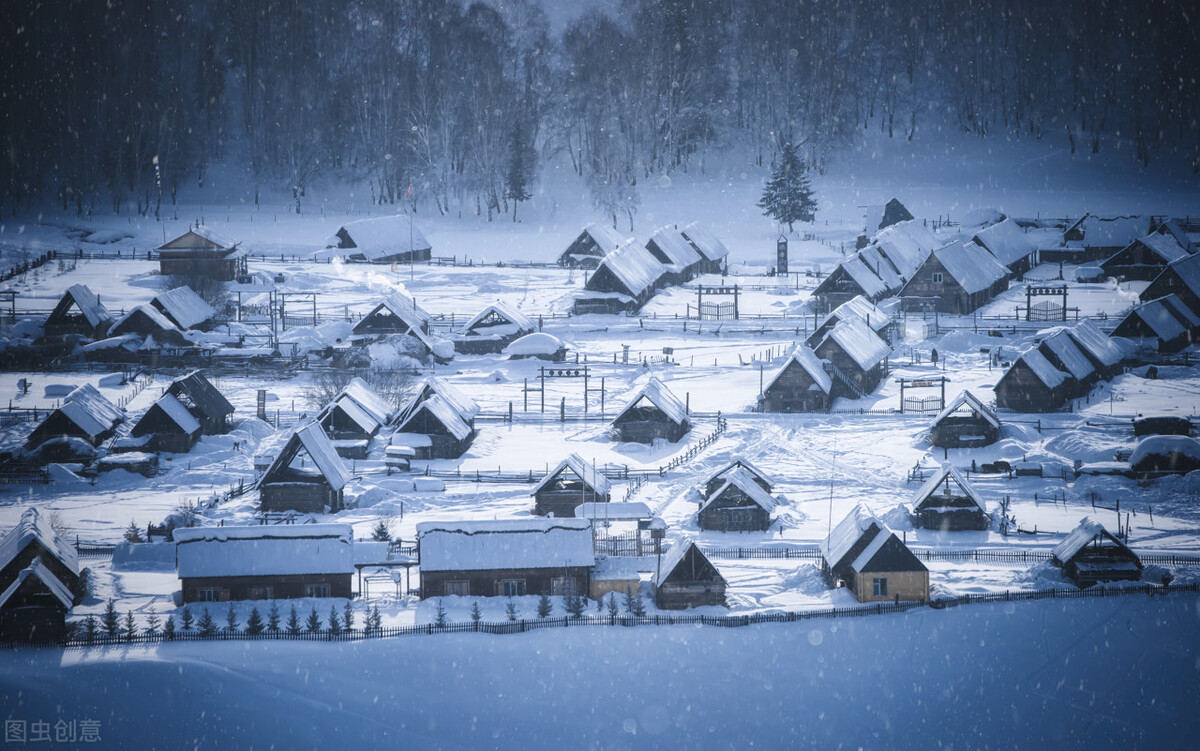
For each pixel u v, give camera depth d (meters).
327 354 141.25
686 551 72.56
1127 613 71.69
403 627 69.31
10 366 135.50
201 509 90.44
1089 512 88.94
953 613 72.19
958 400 105.25
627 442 109.94
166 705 60.75
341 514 91.00
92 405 108.62
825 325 136.12
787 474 99.88
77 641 66.38
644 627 70.44
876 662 67.00
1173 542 82.06
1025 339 141.75
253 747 57.97
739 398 124.75
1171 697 63.25
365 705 61.91
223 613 70.69
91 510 91.25
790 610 72.62
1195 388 121.75
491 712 61.59
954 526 86.06
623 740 59.22
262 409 117.94
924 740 60.09
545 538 74.88
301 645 67.00
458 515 90.06
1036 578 76.50
